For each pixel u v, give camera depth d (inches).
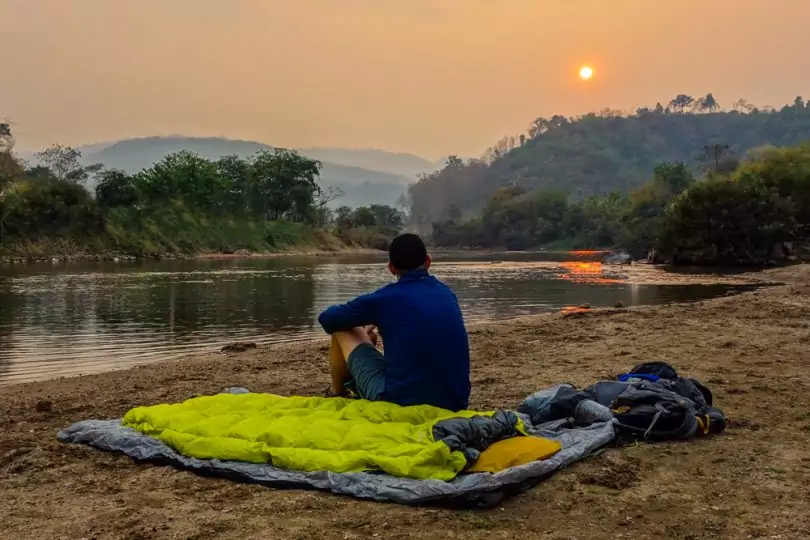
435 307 193.3
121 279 1187.3
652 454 187.9
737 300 639.1
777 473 172.1
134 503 156.3
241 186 3292.3
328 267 1753.2
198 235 2760.8
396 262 201.0
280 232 3282.5
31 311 673.6
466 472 163.2
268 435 179.0
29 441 210.5
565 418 207.5
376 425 179.0
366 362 201.2
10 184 2138.3
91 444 201.3
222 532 139.0
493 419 178.2
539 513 148.9
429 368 190.2
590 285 1027.3
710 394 229.0
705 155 5629.9
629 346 384.5
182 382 312.3
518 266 1782.7
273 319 616.1
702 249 1689.2
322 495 159.3
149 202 2738.7
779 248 1679.4
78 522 145.3
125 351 446.9
